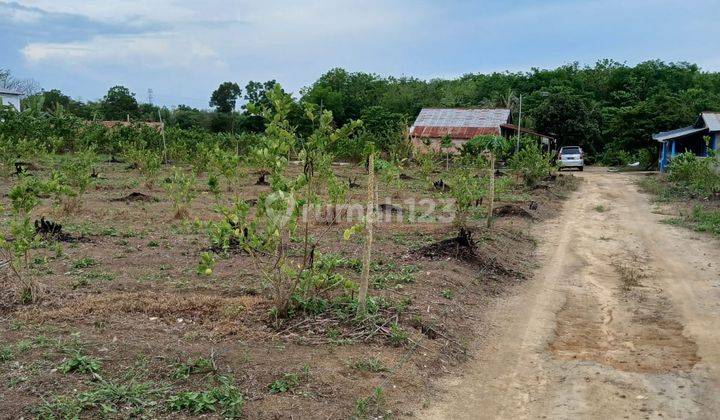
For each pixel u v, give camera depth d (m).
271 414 4.13
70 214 11.35
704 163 19.02
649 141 35.00
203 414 4.07
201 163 18.14
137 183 17.14
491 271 8.59
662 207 16.33
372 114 41.03
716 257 10.13
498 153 28.22
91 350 4.85
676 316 7.04
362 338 5.52
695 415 4.60
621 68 56.94
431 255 8.74
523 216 13.58
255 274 7.47
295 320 5.73
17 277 6.66
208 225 5.70
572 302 7.67
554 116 41.59
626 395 4.94
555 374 5.37
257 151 5.61
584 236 12.05
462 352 5.72
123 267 7.72
